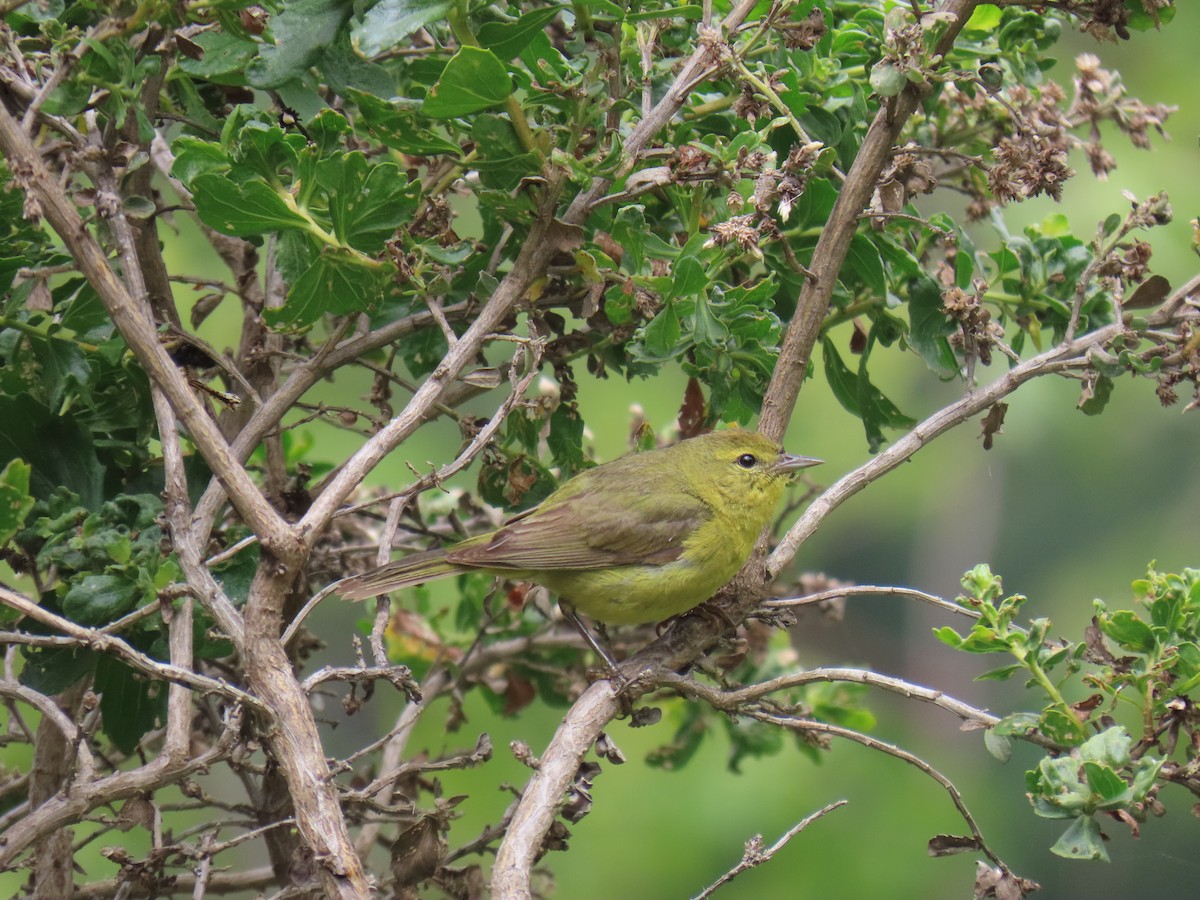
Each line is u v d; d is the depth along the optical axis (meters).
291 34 7.70
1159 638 7.29
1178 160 19.53
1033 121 9.22
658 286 8.32
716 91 9.71
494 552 9.57
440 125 8.31
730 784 19.23
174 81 8.91
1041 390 22.48
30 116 6.65
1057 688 7.47
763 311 8.94
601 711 7.57
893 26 8.12
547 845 7.14
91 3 7.22
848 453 23.00
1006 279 9.96
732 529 10.23
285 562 6.56
